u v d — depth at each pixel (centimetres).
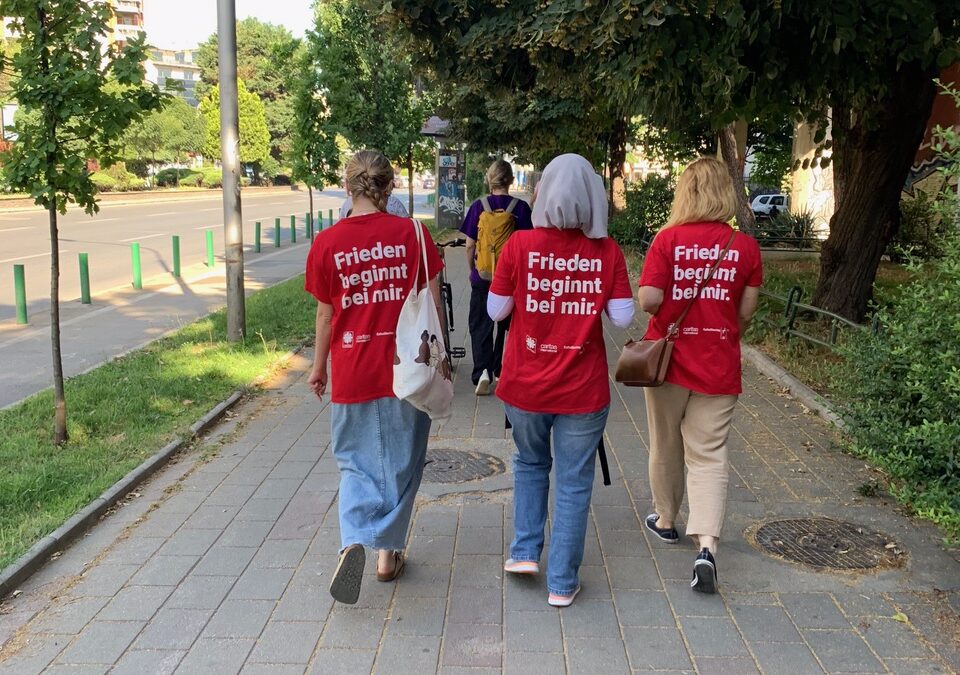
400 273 335
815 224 2100
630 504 450
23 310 1029
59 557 386
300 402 663
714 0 497
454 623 326
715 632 318
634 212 1822
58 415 535
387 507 337
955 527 341
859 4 529
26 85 487
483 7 675
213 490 471
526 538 351
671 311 348
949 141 359
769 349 821
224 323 984
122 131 514
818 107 809
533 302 321
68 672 293
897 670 293
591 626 323
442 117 1911
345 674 292
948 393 358
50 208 519
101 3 503
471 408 636
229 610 336
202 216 3134
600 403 326
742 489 468
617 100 710
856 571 369
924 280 411
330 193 6231
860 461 514
